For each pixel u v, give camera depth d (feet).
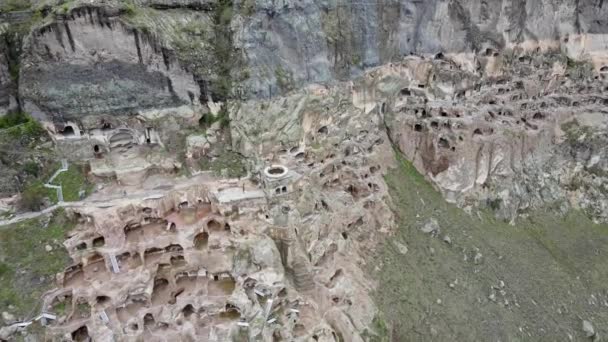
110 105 169.27
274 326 129.29
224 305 133.80
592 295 180.86
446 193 202.59
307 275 146.82
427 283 163.94
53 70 161.48
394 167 201.36
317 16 188.85
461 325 154.20
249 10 179.63
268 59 181.68
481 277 172.55
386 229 175.73
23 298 127.95
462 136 200.03
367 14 198.29
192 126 179.73
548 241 197.36
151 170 168.76
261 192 159.33
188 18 184.55
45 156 162.20
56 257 138.21
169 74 172.86
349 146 188.24
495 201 201.77
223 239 147.33
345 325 139.03
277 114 179.52
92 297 131.75
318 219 155.22
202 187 163.12
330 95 193.77
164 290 143.02
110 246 145.07
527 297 170.91
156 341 126.00
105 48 163.63
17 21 168.96
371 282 156.97
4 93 162.81
